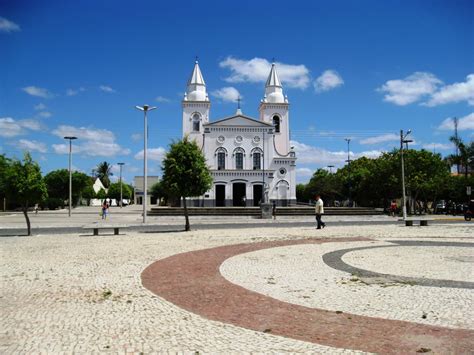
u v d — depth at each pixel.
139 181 143.50
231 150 67.50
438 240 20.42
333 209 53.38
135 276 12.07
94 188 141.25
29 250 17.81
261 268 13.12
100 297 9.66
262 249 17.50
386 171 59.88
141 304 9.04
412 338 6.75
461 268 12.84
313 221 39.31
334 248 17.61
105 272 12.69
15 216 55.59
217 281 11.32
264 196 61.75
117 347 6.48
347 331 7.13
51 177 94.06
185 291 10.20
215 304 8.99
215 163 67.00
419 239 20.92
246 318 7.95
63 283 11.17
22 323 7.71
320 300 9.20
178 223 38.06
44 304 9.06
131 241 21.28
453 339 6.68
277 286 10.61
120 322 7.76
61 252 17.08
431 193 61.91
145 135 40.56
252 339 6.79
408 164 58.31
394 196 64.88
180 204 63.12
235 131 67.75
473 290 9.95
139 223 38.75
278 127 71.44
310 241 20.30
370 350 6.25
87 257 15.66
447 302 8.88
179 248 18.19
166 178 28.58
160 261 14.68
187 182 28.22
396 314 8.09
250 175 66.06
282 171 67.44
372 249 17.22
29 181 24.59
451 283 10.73
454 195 61.16
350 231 25.98
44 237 23.98
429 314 8.05
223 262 14.35
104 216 49.53
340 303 8.93
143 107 40.28
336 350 6.27
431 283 10.75
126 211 76.44
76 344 6.62
